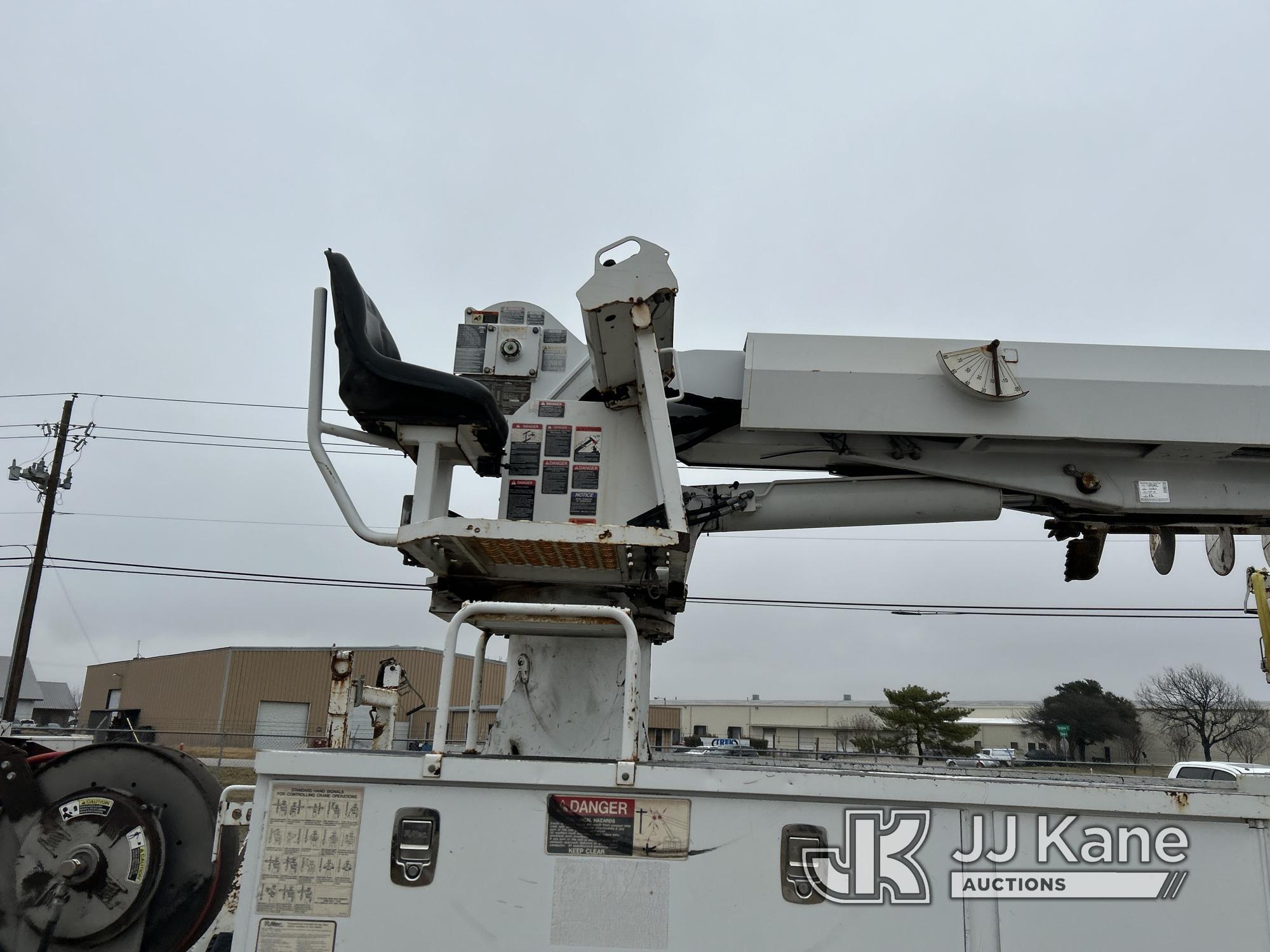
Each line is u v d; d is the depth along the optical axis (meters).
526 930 2.21
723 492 4.05
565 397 3.93
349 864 2.26
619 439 3.76
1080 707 49.88
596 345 3.35
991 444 3.90
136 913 2.94
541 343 3.99
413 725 37.72
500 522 2.83
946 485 4.03
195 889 2.99
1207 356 3.82
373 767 2.29
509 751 3.30
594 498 3.69
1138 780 2.73
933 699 42.47
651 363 3.15
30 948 2.94
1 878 2.97
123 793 3.07
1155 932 2.20
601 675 3.36
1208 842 2.24
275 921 2.24
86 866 2.92
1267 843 2.23
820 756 7.65
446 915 2.22
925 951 2.18
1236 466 3.94
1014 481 3.94
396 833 2.27
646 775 2.26
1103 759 48.91
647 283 3.15
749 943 2.18
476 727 3.02
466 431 3.23
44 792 3.09
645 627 3.40
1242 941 2.18
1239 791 2.35
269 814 2.29
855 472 4.18
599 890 2.22
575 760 2.33
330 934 2.23
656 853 2.23
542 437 3.76
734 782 2.25
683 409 4.00
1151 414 3.71
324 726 41.56
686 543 2.89
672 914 2.20
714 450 4.09
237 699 42.62
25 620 22.92
